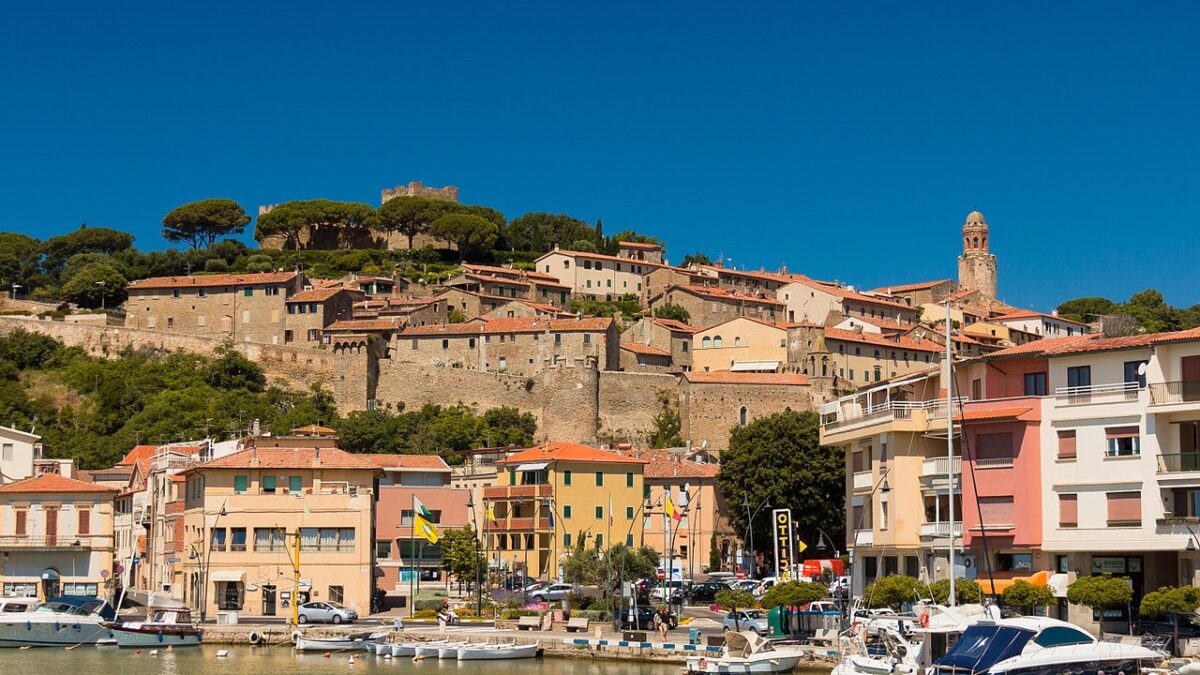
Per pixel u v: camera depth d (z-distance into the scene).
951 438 87.62
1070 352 94.88
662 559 157.88
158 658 104.69
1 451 161.00
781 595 98.69
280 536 124.31
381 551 151.50
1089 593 83.50
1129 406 91.00
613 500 159.00
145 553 149.12
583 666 98.25
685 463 181.12
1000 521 94.56
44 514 140.75
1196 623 84.75
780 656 87.81
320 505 125.00
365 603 124.75
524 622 114.19
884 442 101.69
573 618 115.81
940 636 75.94
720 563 172.75
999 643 71.44
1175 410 88.75
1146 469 89.81
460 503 155.75
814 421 160.75
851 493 109.06
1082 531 91.62
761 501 154.50
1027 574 94.38
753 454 157.00
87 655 106.75
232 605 123.25
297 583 119.06
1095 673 71.56
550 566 152.62
